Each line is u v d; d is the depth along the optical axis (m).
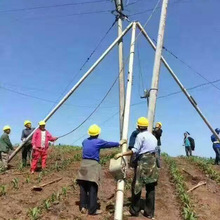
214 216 9.98
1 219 8.67
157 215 9.59
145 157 8.67
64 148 22.56
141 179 8.62
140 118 9.14
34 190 11.23
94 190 9.28
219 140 17.52
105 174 13.99
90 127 9.75
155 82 12.45
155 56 12.92
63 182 12.43
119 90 17.22
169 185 13.05
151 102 12.20
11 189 11.29
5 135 15.48
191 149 24.12
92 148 9.40
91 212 9.19
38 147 14.14
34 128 16.19
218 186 13.39
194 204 10.79
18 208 9.48
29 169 15.02
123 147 10.25
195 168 17.39
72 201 10.34
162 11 13.41
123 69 17.41
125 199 10.78
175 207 10.46
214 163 19.28
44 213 9.18
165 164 18.12
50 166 15.59
